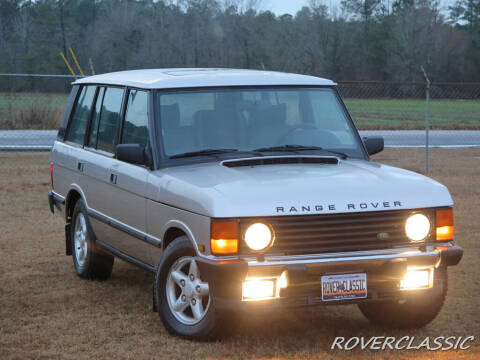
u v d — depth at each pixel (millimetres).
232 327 5074
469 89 67438
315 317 5934
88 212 6914
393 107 44938
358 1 75438
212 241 4707
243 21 65125
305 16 71312
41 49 67750
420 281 5027
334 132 6137
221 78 6074
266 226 4711
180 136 5742
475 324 5719
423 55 72938
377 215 4898
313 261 4711
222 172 5223
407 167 16438
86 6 71750
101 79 7145
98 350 5102
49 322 5785
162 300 5375
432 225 5043
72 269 7641
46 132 23047
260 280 4699
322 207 4770
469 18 74688
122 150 5629
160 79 6020
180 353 4980
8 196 12211
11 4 70000
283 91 6133
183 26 65000
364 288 4863
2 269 7613
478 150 20734
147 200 5621
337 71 71688
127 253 6215
